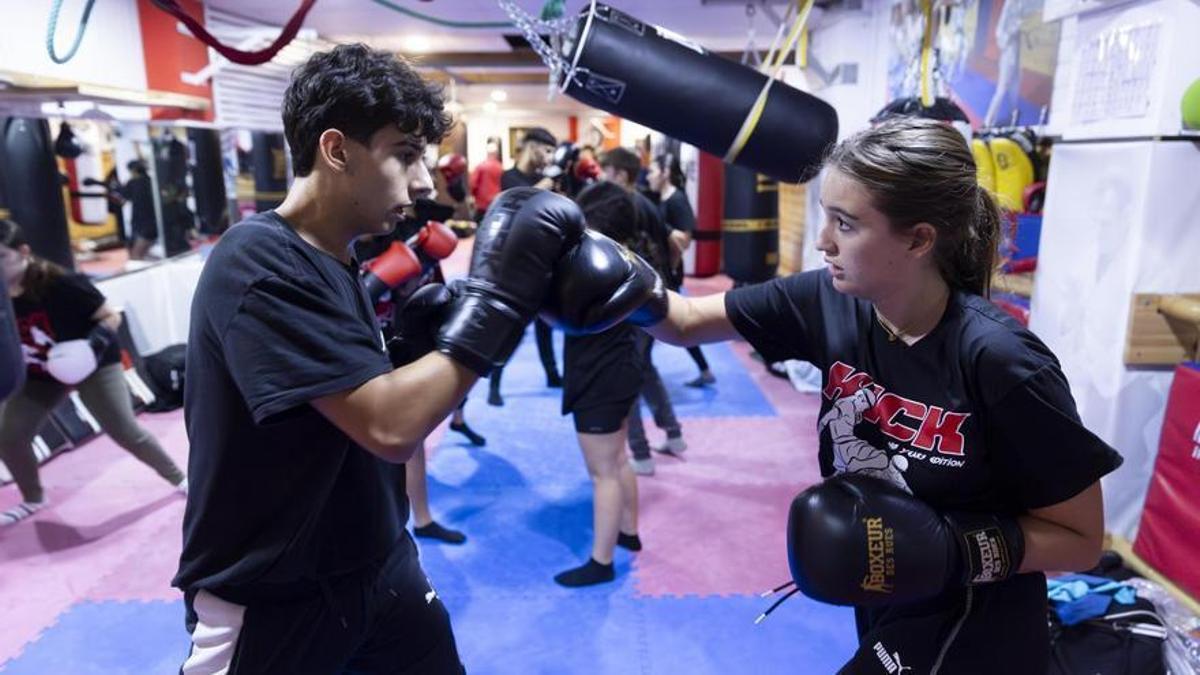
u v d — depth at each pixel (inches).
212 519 41.0
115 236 174.6
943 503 40.9
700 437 146.7
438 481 127.1
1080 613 73.3
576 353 90.4
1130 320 91.2
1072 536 38.7
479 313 39.1
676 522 111.9
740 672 80.0
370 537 44.9
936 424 39.4
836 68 183.0
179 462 136.8
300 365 35.9
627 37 60.5
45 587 97.0
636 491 102.3
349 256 44.0
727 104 60.9
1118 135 92.7
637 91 60.9
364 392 36.7
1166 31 84.6
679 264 157.4
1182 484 86.9
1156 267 90.1
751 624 87.8
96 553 105.3
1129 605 74.8
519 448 141.6
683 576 97.5
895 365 41.1
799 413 160.6
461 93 459.8
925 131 36.4
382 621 48.3
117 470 133.0
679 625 87.7
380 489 45.6
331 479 41.4
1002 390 36.5
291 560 41.4
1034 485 37.8
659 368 196.7
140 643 85.8
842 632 86.4
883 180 35.4
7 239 99.9
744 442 144.1
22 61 123.9
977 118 150.4
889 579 37.1
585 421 91.7
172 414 163.5
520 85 401.7
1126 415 94.7
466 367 38.9
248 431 39.4
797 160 62.3
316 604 43.8
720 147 63.2
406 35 236.4
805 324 46.5
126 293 168.1
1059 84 116.9
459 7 188.2
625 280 44.9
